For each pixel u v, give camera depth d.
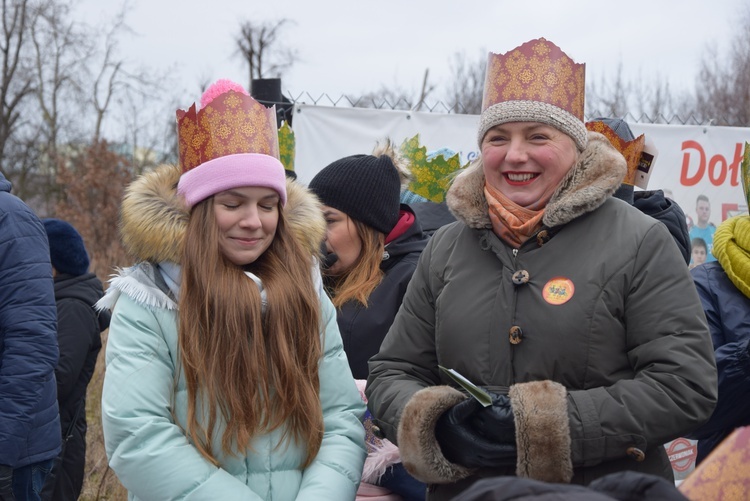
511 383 2.18
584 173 2.22
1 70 25.89
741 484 1.30
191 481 2.15
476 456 2.09
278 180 2.42
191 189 2.38
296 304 2.40
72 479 3.83
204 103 2.46
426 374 2.44
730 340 2.73
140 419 2.18
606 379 2.11
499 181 2.32
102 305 2.39
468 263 2.34
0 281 3.04
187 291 2.31
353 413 2.48
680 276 2.13
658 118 5.69
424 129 5.09
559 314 2.12
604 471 2.09
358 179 3.15
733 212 5.31
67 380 3.72
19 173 24.92
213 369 2.26
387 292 3.11
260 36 22.16
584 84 2.35
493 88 2.34
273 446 2.32
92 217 13.78
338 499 2.28
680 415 2.01
